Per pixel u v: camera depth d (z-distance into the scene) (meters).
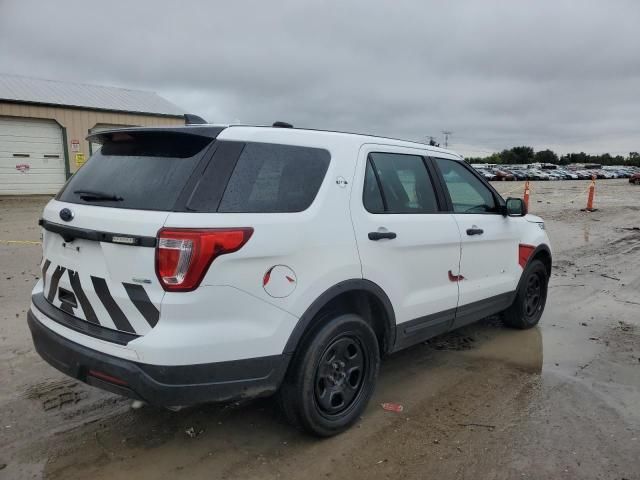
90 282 2.97
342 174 3.49
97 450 3.26
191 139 3.05
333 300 3.46
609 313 6.55
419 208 4.15
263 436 3.47
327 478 3.04
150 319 2.74
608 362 4.90
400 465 3.17
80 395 3.96
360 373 3.61
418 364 4.79
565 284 8.12
